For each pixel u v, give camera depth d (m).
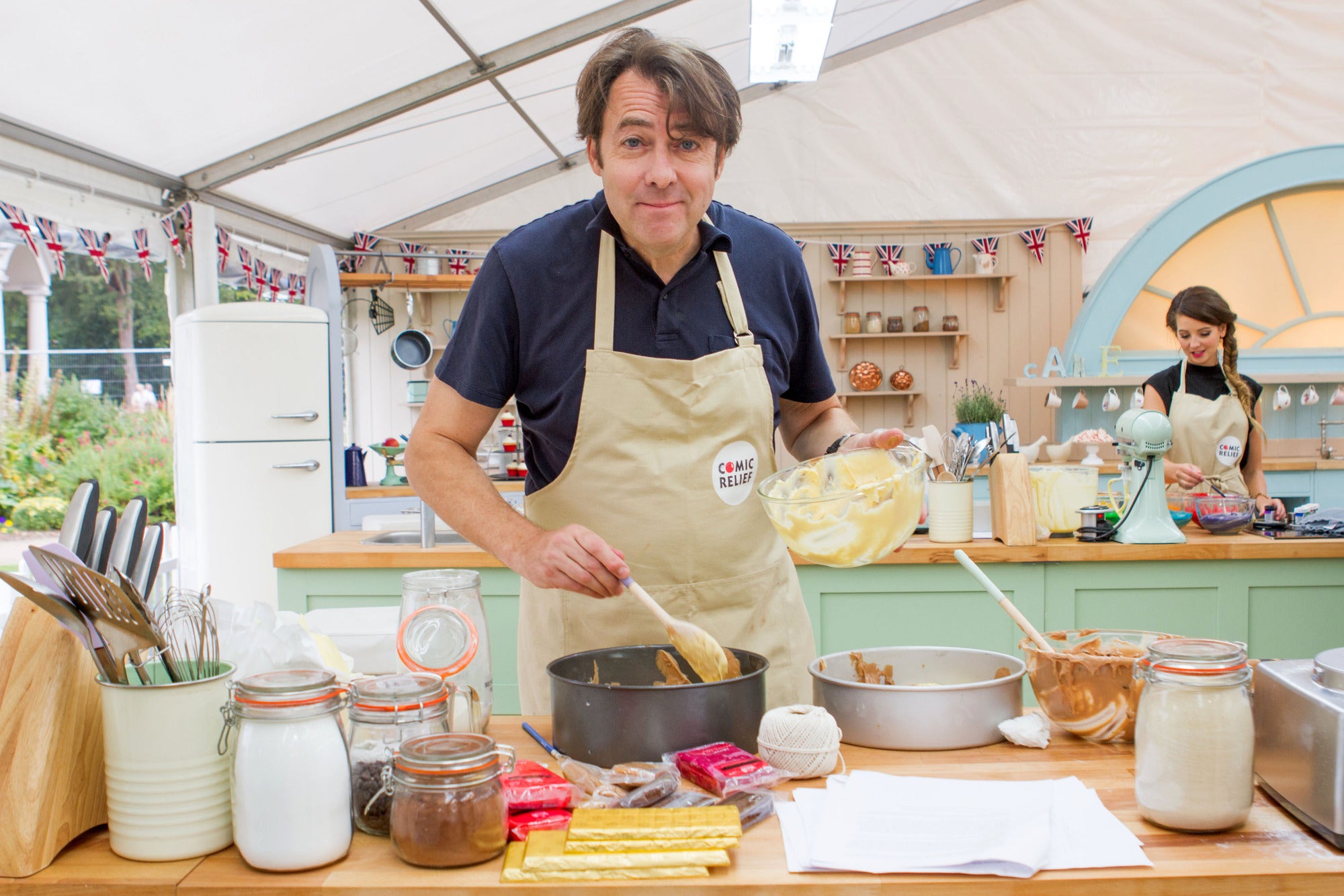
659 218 1.22
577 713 1.10
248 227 5.03
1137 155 6.29
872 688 1.19
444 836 0.87
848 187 6.41
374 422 6.54
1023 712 1.25
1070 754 1.16
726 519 1.42
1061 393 5.79
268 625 1.09
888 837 0.90
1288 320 5.57
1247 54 6.18
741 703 1.10
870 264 6.31
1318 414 5.44
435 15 3.73
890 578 2.57
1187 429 3.51
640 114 1.17
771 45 4.90
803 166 6.41
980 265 6.28
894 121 6.39
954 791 1.01
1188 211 5.44
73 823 0.94
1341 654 0.99
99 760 0.98
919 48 6.35
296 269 5.70
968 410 5.09
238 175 4.32
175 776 0.91
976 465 2.74
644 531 1.39
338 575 2.62
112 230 3.84
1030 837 0.87
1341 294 5.52
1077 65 6.29
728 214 1.50
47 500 5.36
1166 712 0.94
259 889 0.85
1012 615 1.26
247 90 3.69
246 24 3.19
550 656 1.47
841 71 6.39
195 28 3.10
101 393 5.54
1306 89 6.16
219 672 0.98
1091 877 0.84
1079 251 6.33
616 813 0.91
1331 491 4.89
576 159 6.48
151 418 5.62
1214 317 3.40
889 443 1.36
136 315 6.51
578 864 0.85
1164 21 6.22
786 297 1.53
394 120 4.57
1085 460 4.91
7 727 0.90
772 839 0.94
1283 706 0.97
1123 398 5.60
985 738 1.19
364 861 0.90
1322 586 2.54
